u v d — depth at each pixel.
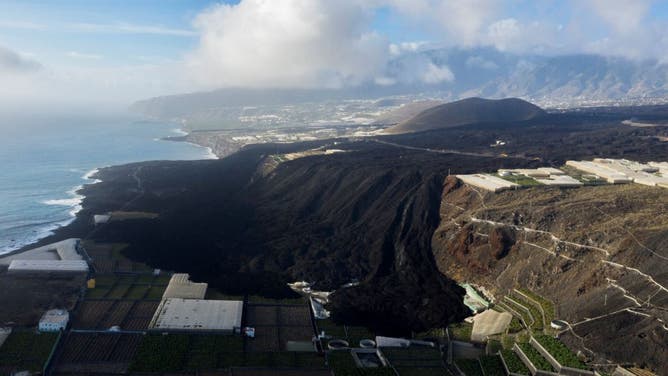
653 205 131.50
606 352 90.50
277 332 111.00
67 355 99.75
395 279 136.12
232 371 94.19
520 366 91.50
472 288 128.25
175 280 132.88
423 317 116.38
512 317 111.12
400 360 98.75
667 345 86.75
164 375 93.31
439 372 94.56
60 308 116.44
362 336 109.81
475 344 106.00
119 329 109.25
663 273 101.50
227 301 119.62
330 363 98.56
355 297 125.69
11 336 103.62
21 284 128.12
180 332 106.62
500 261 131.75
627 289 102.31
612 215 129.00
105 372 94.50
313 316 119.19
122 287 131.38
